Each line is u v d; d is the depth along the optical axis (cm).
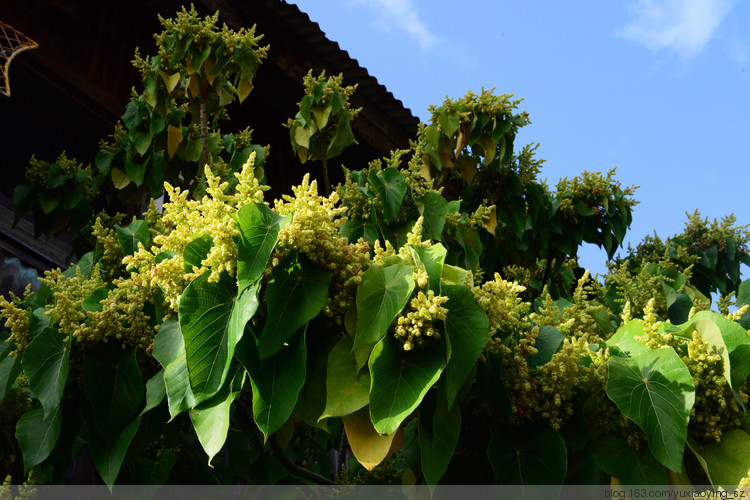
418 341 166
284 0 485
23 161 464
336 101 357
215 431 156
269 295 165
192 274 168
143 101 374
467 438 200
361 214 332
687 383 173
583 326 237
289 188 605
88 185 393
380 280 172
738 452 177
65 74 498
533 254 414
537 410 189
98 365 200
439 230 333
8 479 247
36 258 441
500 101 369
